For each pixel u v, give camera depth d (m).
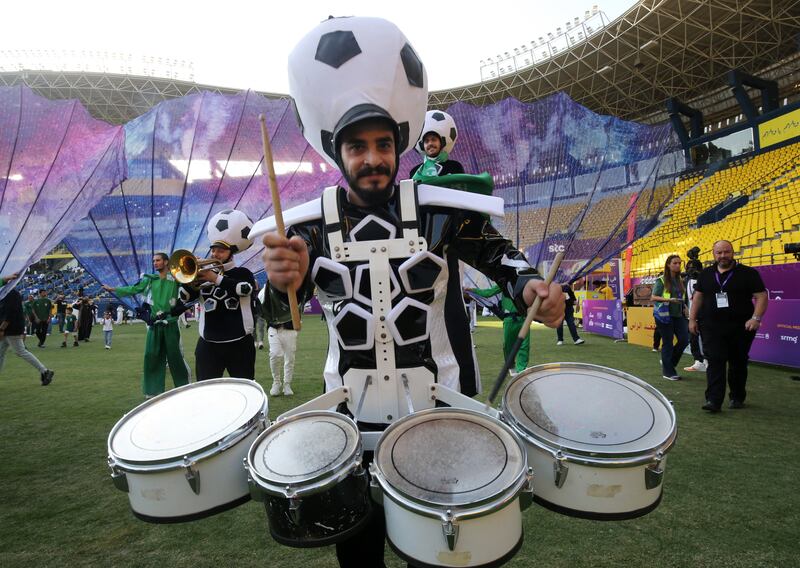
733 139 21.83
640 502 1.03
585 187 7.85
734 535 2.16
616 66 28.20
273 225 1.26
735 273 4.27
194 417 1.26
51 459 3.39
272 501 0.99
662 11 23.27
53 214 6.60
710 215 19.47
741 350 4.30
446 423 1.09
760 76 27.42
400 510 0.93
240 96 8.61
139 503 1.08
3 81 33.97
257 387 1.38
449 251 1.25
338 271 1.14
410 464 0.99
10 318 6.12
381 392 1.17
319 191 9.01
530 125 7.58
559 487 1.04
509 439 1.04
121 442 1.18
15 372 7.61
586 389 1.28
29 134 6.61
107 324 11.36
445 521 0.87
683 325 5.89
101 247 7.24
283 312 1.17
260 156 8.70
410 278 1.13
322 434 1.10
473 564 0.89
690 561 1.96
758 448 3.29
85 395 5.64
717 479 2.77
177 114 8.33
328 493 0.97
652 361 7.31
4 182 6.53
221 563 2.04
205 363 3.76
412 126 1.23
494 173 7.72
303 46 1.18
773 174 18.69
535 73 30.38
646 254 20.20
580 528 2.26
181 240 7.69
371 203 1.15
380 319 1.15
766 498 2.52
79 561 2.08
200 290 3.77
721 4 22.38
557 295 1.10
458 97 33.38
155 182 7.91
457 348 1.24
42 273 34.25
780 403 4.55
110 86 35.06
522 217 7.62
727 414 4.20
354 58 1.12
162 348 4.89
